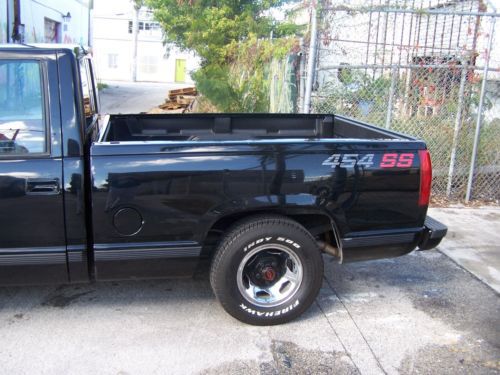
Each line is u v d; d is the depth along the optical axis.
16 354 3.39
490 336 3.83
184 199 3.47
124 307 4.05
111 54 43.41
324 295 4.41
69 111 3.38
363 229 3.79
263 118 5.36
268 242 3.65
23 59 3.35
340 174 3.66
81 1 21.56
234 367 3.34
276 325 3.84
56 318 3.85
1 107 3.34
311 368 3.36
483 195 7.57
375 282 4.71
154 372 3.26
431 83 7.42
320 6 6.79
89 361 3.34
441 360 3.51
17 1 12.59
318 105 7.32
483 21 8.88
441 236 3.92
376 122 7.45
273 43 8.98
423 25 10.08
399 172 3.77
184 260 3.58
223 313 4.02
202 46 12.48
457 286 4.67
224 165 3.49
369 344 3.67
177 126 5.21
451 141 7.45
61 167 3.35
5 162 3.32
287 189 3.59
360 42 7.58
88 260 3.52
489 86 7.56
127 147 3.38
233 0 12.71
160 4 14.40
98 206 3.37
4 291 4.24
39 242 3.41
